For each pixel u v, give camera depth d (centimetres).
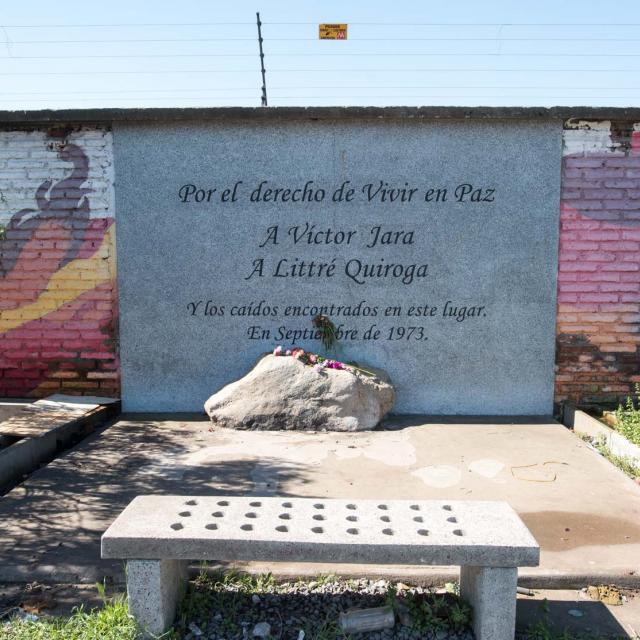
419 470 541
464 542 315
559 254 696
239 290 706
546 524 442
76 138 698
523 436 635
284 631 335
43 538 419
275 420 649
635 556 398
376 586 372
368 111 672
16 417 635
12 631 325
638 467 550
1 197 708
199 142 693
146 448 592
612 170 688
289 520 340
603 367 706
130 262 705
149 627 325
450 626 337
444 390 711
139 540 317
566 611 354
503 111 669
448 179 691
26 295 716
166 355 712
